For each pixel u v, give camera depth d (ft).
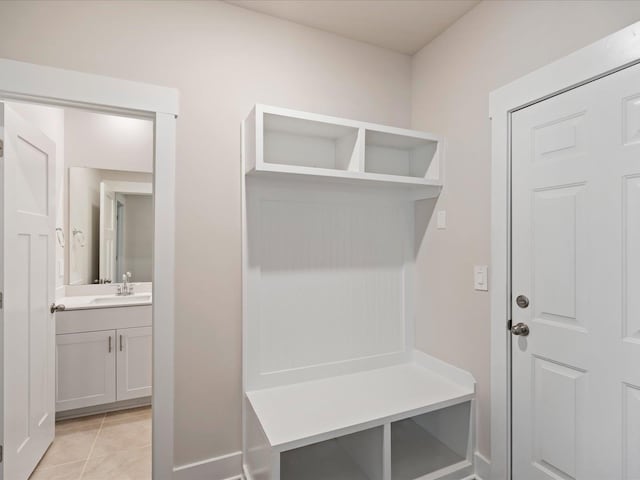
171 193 5.75
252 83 6.35
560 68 4.83
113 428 8.18
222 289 6.11
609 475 4.40
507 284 5.60
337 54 7.08
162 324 5.66
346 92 7.15
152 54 5.66
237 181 6.22
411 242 7.72
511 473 5.60
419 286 7.56
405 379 6.83
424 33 7.02
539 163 5.19
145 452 7.24
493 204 5.80
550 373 5.06
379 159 7.43
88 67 5.28
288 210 6.64
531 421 5.31
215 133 6.06
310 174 5.83
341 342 7.09
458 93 6.57
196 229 5.92
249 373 6.25
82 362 8.59
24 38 4.96
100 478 6.42
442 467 6.09
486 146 6.00
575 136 4.74
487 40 5.98
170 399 5.70
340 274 7.09
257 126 5.47
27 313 6.18
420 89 7.56
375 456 5.75
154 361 5.61
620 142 4.28
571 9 4.75
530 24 5.29
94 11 5.33
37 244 6.56
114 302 9.41
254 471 5.62
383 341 7.48
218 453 6.05
